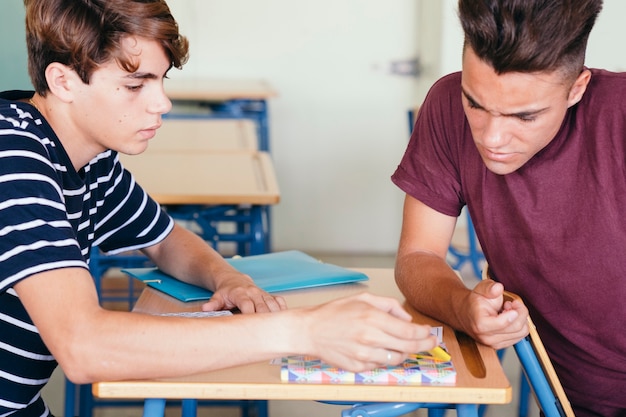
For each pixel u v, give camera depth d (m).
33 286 1.08
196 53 4.86
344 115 4.95
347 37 4.86
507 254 1.42
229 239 2.58
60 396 3.02
